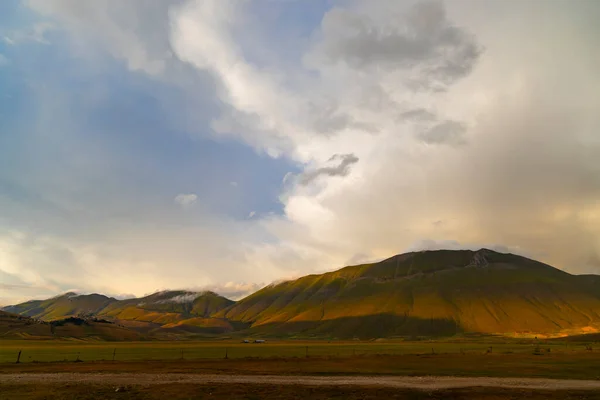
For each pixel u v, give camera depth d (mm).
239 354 109688
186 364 67500
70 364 67375
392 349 145750
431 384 46406
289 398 38344
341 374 54875
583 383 47531
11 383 45656
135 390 41281
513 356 83750
